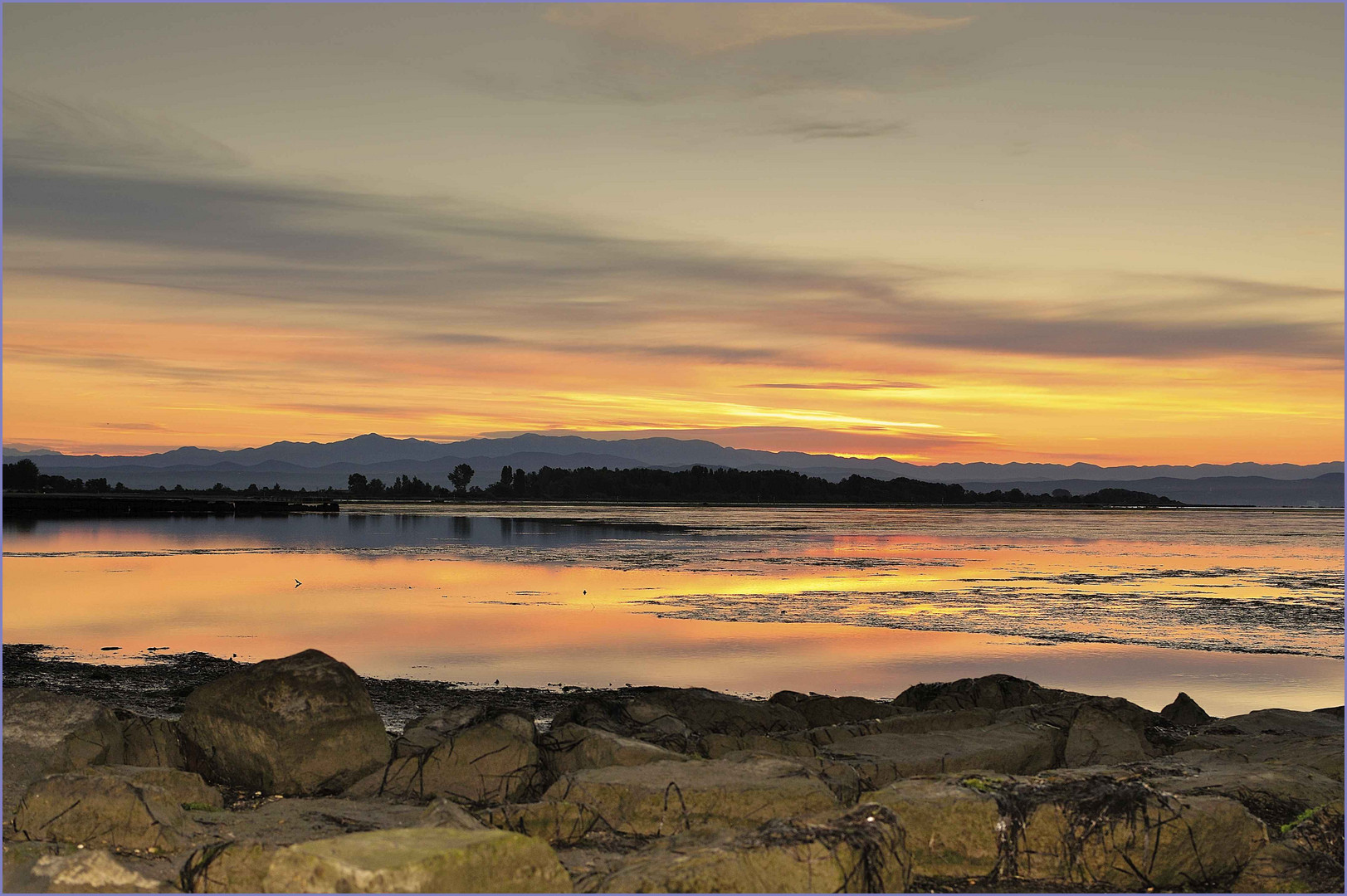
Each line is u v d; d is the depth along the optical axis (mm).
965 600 45250
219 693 14203
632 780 11570
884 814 9945
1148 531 127875
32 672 26500
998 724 16531
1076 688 26344
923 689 21578
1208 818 10398
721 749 15820
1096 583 52969
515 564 66000
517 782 13422
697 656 30828
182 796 12477
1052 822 10305
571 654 31219
